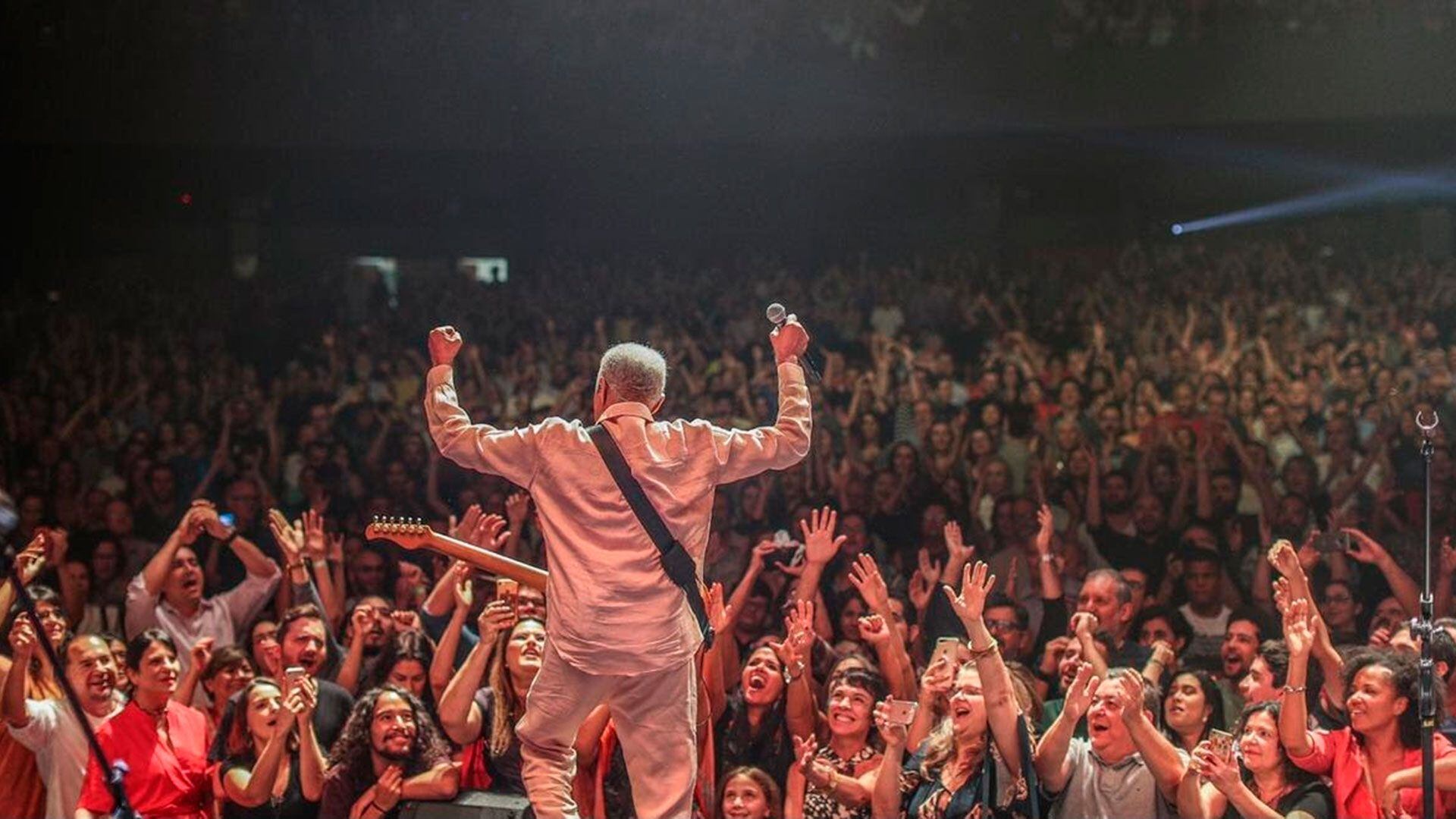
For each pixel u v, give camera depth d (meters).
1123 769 5.48
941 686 5.95
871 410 12.65
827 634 7.52
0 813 6.16
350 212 22.72
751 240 22.94
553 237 23.00
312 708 5.88
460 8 19.53
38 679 6.36
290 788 6.10
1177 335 15.20
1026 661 7.61
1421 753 5.13
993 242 22.52
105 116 19.36
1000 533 9.59
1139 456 11.48
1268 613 8.10
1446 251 20.91
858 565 6.43
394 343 16.48
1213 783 5.17
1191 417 11.91
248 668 6.77
